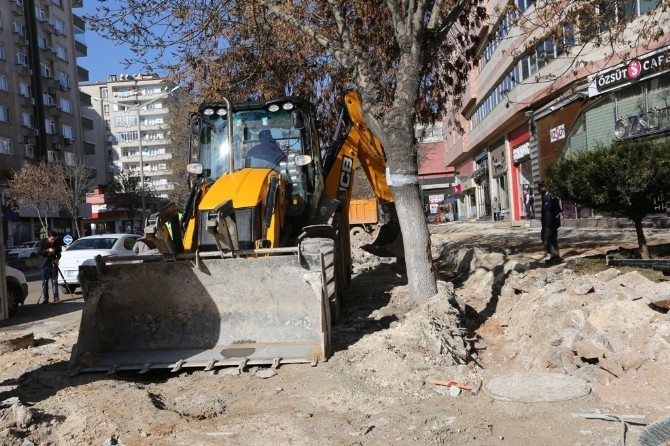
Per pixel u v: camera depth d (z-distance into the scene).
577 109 21.84
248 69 12.17
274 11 8.84
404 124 8.09
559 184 10.05
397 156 8.17
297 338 6.67
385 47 11.52
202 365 6.31
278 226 7.63
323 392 5.55
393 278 12.51
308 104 8.95
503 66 30.64
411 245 8.31
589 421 4.58
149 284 6.85
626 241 14.38
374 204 28.70
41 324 11.23
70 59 56.41
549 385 5.35
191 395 5.69
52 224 50.19
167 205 7.02
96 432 4.74
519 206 33.84
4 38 45.09
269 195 7.57
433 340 6.27
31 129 47.38
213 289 6.82
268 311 6.81
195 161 8.83
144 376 6.58
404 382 5.60
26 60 48.31
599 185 9.42
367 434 4.57
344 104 10.60
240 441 4.56
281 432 4.67
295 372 6.12
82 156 56.62
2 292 10.62
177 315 6.92
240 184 7.64
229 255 6.82
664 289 6.16
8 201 40.06
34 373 6.67
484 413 4.87
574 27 11.45
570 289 7.20
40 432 4.77
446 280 11.97
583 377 5.50
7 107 45.00
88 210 49.16
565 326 6.36
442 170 75.56
